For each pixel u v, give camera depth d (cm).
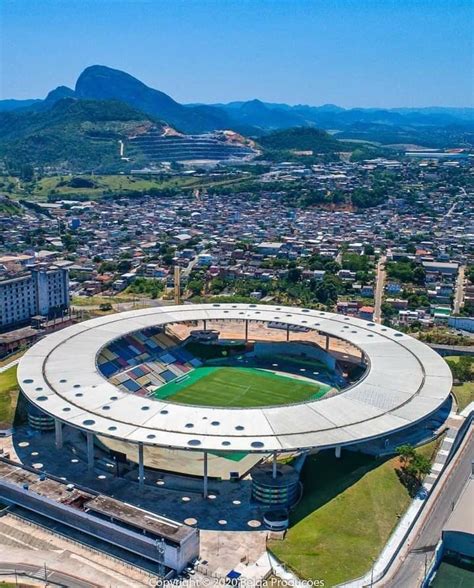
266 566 16412
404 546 17462
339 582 15800
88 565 16150
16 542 17325
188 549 16250
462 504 18388
